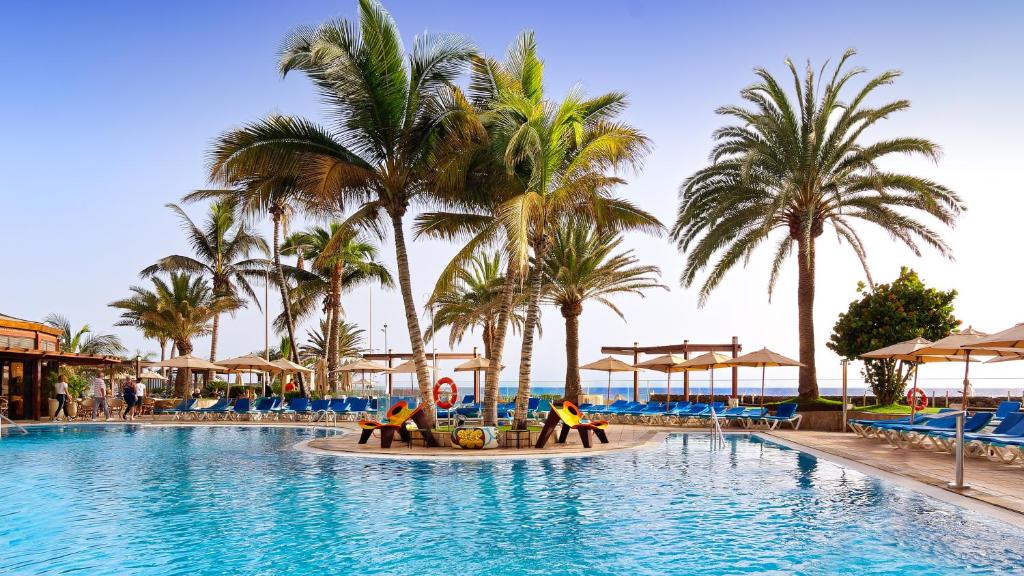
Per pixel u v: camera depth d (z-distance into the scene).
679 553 7.18
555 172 16.94
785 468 13.00
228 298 37.84
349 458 14.77
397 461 14.22
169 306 38.44
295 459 14.65
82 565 6.85
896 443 16.19
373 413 27.08
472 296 34.00
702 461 14.06
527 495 10.33
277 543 7.65
